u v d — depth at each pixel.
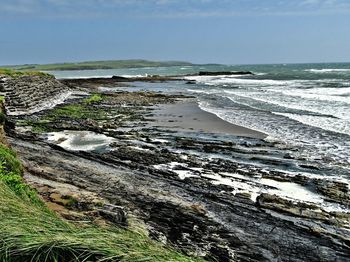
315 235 11.52
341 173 17.61
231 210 13.20
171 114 36.62
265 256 10.40
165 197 14.00
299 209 13.14
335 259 10.36
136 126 30.31
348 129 27.25
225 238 11.20
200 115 35.66
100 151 22.08
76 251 5.41
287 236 11.45
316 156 20.44
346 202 14.14
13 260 5.38
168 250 6.03
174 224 11.89
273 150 21.81
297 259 10.34
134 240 5.94
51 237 5.66
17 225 6.01
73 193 12.74
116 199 13.56
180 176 17.16
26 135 23.84
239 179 16.80
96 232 6.00
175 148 22.58
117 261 5.30
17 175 11.99
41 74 57.72
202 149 22.14
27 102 38.03
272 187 15.80
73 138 25.77
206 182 16.16
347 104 40.84
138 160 19.61
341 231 11.80
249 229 11.81
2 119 23.09
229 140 24.77
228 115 35.28
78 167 17.34
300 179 16.56
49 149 20.48
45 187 13.20
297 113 35.53
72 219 10.41
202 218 12.38
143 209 12.84
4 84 39.62
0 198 7.38
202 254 10.27
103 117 34.62
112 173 16.80
